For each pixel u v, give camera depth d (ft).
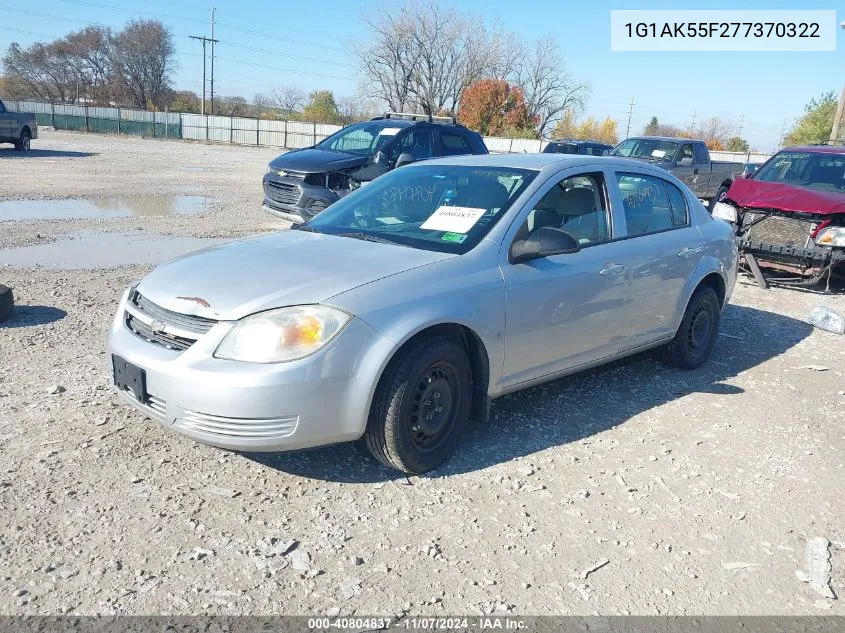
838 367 20.20
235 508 11.13
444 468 12.80
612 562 10.39
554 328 14.26
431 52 197.57
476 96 192.65
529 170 14.99
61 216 41.19
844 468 13.84
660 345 18.43
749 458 14.03
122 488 11.48
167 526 10.54
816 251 28.76
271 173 35.60
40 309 21.13
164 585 9.28
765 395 17.60
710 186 61.16
